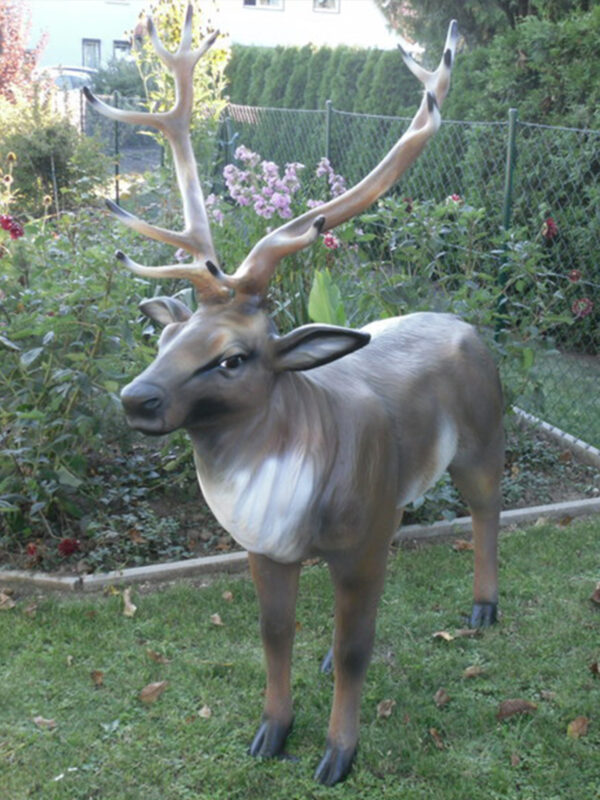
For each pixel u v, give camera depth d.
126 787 2.97
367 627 2.90
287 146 11.35
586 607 3.96
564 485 5.22
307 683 3.45
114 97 11.77
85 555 4.35
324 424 2.64
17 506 4.36
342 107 13.26
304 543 2.65
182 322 2.56
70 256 5.06
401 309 5.26
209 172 9.37
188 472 4.88
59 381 4.37
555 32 8.19
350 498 2.67
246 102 16.03
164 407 2.35
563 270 7.67
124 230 5.49
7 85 16.36
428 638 3.75
